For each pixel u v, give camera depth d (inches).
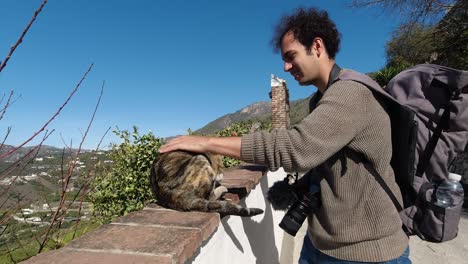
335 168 66.8
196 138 72.5
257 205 131.4
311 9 73.0
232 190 98.7
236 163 201.2
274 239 166.9
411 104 69.8
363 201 65.1
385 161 64.8
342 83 65.1
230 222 92.2
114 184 161.6
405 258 68.8
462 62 548.1
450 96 68.6
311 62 72.6
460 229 268.2
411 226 69.0
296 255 198.8
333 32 72.9
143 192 162.6
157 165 93.7
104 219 154.9
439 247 223.9
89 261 48.3
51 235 83.1
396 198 66.5
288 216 80.4
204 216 73.5
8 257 78.2
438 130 68.3
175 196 83.9
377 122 63.7
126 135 167.8
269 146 62.6
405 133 65.1
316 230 74.5
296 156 61.3
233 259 94.3
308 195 78.0
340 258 68.9
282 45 75.0
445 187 67.0
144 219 70.6
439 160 67.9
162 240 56.8
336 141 61.2
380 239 65.6
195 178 86.1
